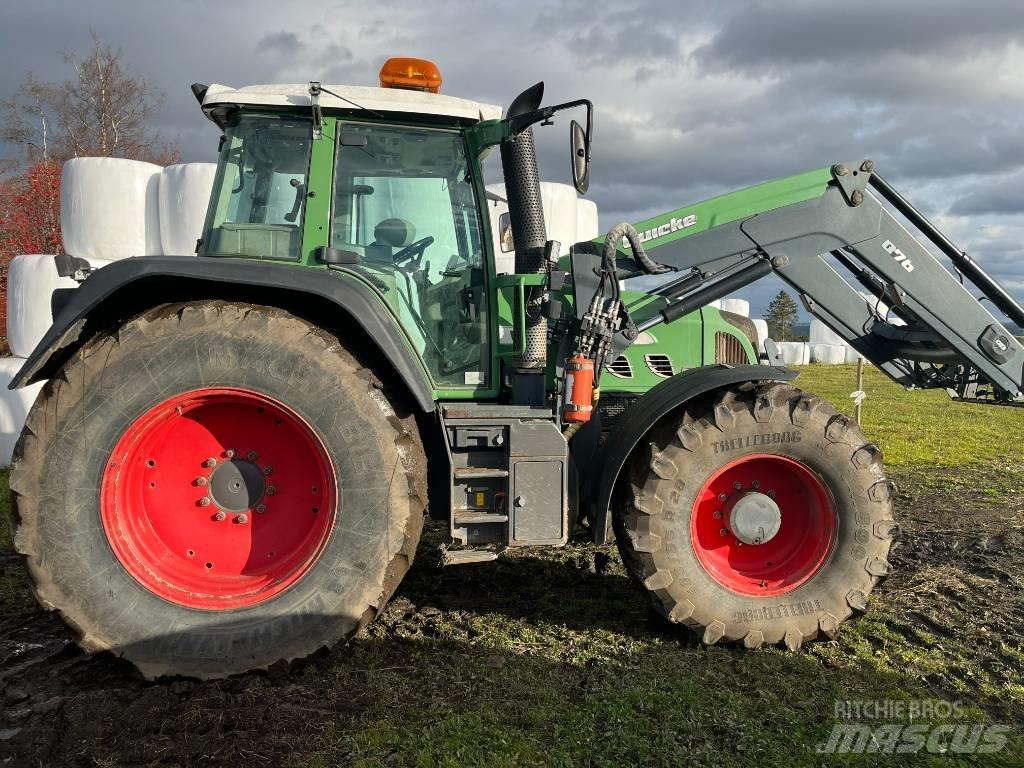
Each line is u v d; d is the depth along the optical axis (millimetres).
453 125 3312
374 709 2602
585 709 2602
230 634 2801
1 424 6465
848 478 3125
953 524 5117
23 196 19234
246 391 2840
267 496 3002
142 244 6938
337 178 3258
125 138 24203
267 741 2408
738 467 3227
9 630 3334
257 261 2984
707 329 4148
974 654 3084
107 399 2762
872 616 3473
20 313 6855
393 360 2938
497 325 3447
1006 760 2336
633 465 3139
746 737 2432
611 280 3299
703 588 3076
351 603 2867
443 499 3184
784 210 3602
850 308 3828
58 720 2553
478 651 3078
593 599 3686
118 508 2824
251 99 3145
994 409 11367
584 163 3062
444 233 3396
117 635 2760
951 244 3723
